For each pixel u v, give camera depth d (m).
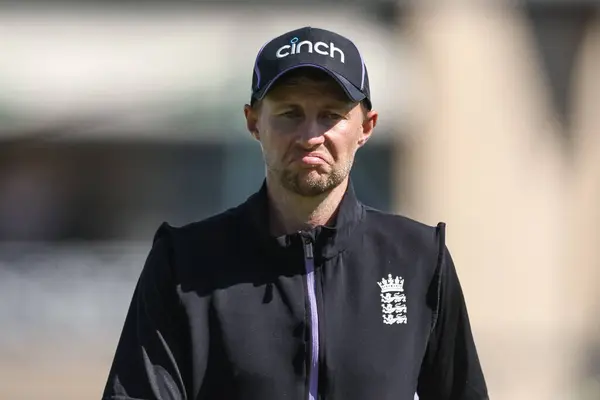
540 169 41.16
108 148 39.16
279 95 8.89
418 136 39.88
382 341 9.00
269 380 8.84
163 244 9.43
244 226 9.38
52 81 38.44
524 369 36.91
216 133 38.25
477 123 40.72
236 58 38.59
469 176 40.50
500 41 41.03
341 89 8.84
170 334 9.11
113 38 39.41
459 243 40.44
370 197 39.69
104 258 38.75
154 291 9.20
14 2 39.81
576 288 40.78
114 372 9.05
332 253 9.20
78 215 39.03
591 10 41.44
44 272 38.09
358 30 39.41
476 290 40.41
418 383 9.66
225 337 8.95
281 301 9.05
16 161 38.56
